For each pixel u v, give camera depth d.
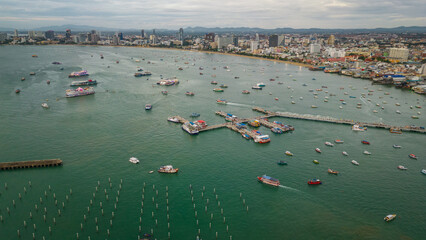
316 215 154.62
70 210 151.38
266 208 159.00
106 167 194.50
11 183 172.75
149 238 135.00
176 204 159.75
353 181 186.12
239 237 138.50
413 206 162.75
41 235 134.25
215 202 162.75
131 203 159.00
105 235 136.12
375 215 155.25
